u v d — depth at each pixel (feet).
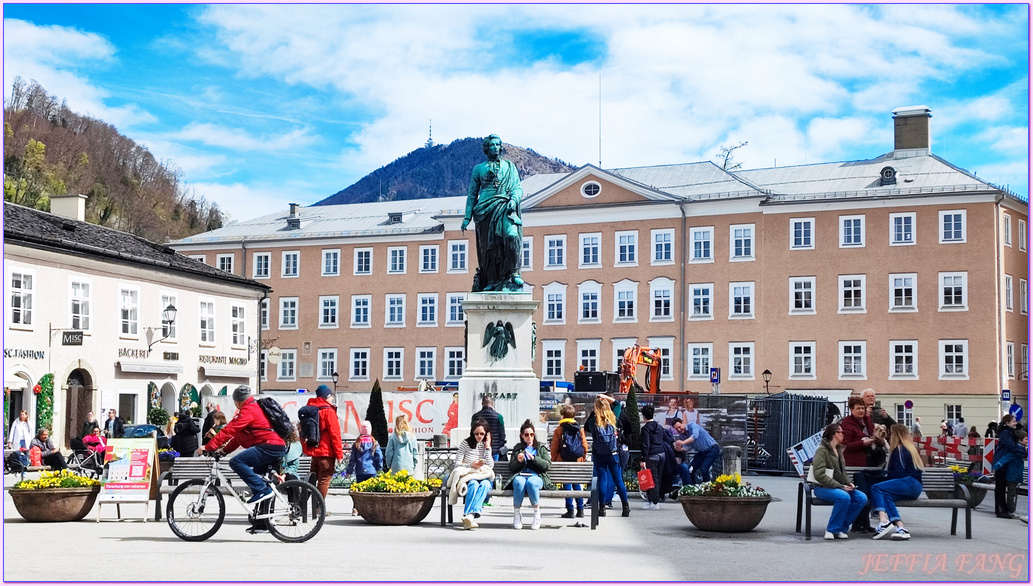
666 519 63.82
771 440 124.57
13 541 50.98
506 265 88.58
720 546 50.80
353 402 109.50
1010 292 231.30
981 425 223.71
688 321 242.78
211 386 183.83
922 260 229.04
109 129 384.06
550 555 46.75
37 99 354.95
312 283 273.33
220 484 51.65
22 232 142.51
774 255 237.66
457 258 263.49
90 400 154.30
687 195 245.86
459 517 63.98
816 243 235.40
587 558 45.96
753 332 238.07
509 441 83.61
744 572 42.52
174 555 45.80
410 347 265.34
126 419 163.73
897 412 228.84
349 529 56.85
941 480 57.67
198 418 161.79
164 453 73.05
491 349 85.92
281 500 50.96
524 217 256.11
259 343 200.03
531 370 86.07
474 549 48.49
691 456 86.17
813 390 233.76
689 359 242.17
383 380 266.57
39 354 144.05
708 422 118.11
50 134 354.13
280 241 275.80
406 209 285.23
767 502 56.49
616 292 248.32
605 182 250.16
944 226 228.43
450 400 107.86
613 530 57.57
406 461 69.62
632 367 156.97
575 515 65.26
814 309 234.79
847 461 57.26
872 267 231.91
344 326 270.46
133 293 165.48
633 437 85.76
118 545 49.44
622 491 65.21
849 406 58.03
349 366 269.44
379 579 39.42
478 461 59.11
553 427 105.09
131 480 60.70
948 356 226.99
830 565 45.01
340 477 83.41
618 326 247.91
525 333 86.33
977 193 225.97
